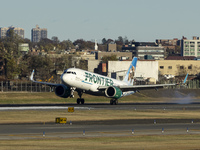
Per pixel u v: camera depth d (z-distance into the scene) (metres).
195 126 156.88
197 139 122.62
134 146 108.44
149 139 120.75
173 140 119.56
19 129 139.00
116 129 143.00
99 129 142.12
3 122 160.00
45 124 155.12
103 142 114.12
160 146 108.94
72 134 128.38
